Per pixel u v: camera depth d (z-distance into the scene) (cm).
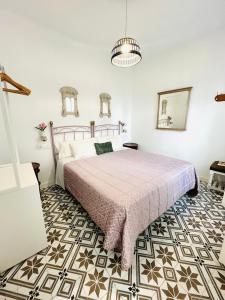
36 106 255
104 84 348
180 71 313
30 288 121
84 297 114
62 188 280
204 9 210
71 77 290
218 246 158
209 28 254
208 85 278
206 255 148
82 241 165
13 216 128
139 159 269
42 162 278
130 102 421
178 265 138
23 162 255
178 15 222
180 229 182
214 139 285
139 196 148
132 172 207
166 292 117
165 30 259
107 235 134
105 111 361
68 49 278
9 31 212
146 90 384
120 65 203
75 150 278
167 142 363
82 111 317
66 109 291
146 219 155
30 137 256
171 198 190
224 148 276
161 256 147
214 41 260
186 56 299
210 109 282
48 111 270
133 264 139
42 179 283
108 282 124
